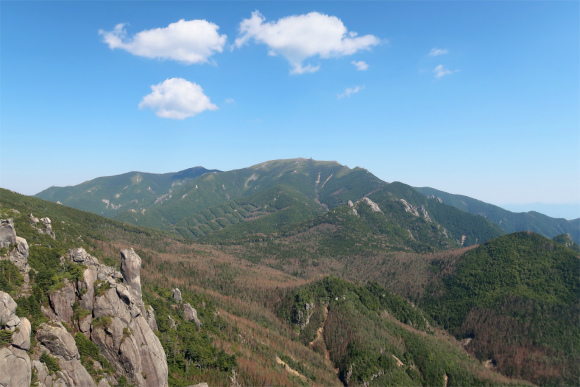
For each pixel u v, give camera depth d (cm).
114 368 12294
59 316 12231
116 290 13562
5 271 12175
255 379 19612
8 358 9069
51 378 10194
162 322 18300
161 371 13575
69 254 14975
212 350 19788
